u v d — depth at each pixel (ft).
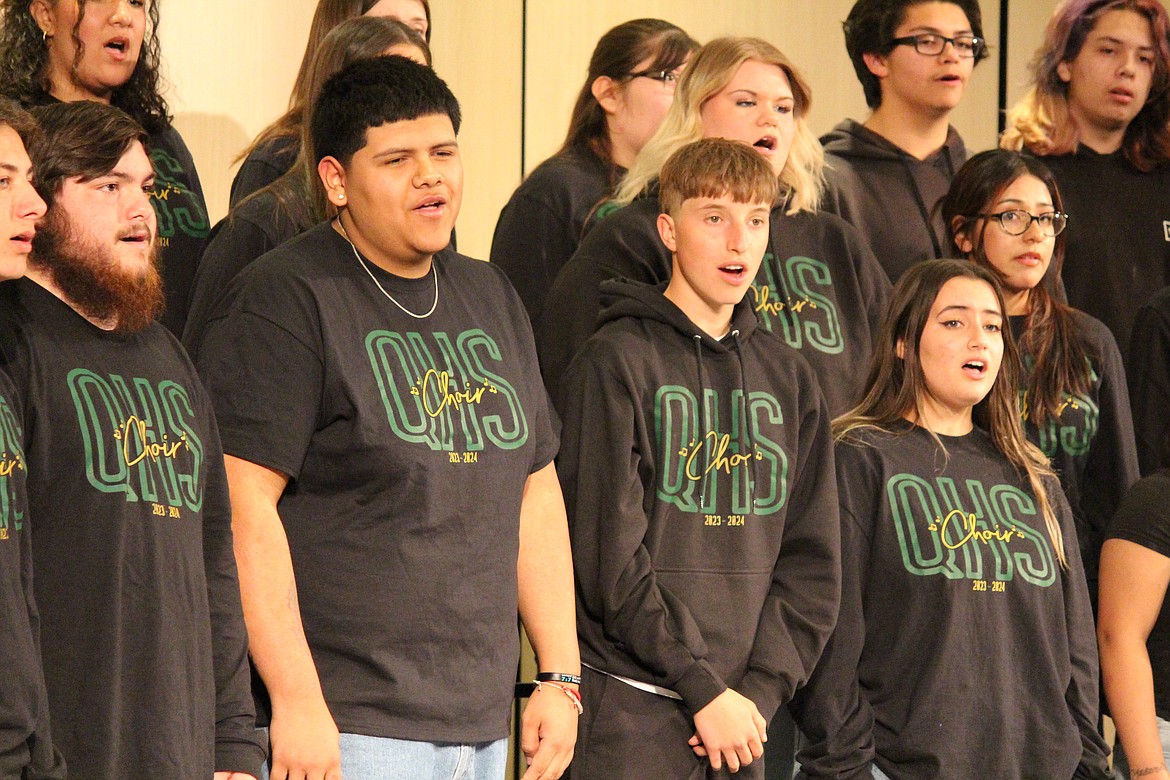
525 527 22.81
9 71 27.17
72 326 18.92
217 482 20.03
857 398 27.61
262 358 20.75
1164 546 26.99
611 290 25.40
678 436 24.09
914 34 32.32
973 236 29.81
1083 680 25.73
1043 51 35.70
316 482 21.03
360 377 20.89
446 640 20.77
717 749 22.53
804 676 23.84
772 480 24.43
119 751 17.85
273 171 28.40
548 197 33.09
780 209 28.37
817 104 44.70
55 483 18.07
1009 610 25.25
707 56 28.66
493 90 42.14
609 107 33.99
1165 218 35.01
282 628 20.16
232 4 37.52
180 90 36.63
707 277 24.61
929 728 24.49
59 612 17.83
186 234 28.78
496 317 22.81
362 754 20.27
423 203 21.40
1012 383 26.73
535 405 22.81
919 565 25.04
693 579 23.68
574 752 23.32
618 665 23.39
